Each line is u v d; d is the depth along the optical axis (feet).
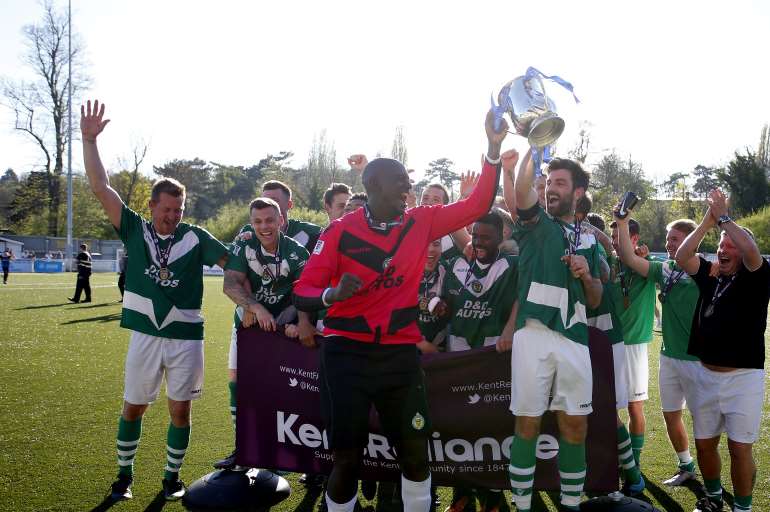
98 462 16.71
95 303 62.59
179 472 16.28
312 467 14.76
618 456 14.37
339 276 11.27
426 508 11.19
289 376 14.83
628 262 15.25
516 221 12.84
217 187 270.87
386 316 10.74
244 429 15.14
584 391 12.03
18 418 20.93
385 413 11.16
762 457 17.44
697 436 13.82
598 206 117.08
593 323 14.96
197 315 15.29
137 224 15.01
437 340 15.61
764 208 126.62
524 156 11.89
